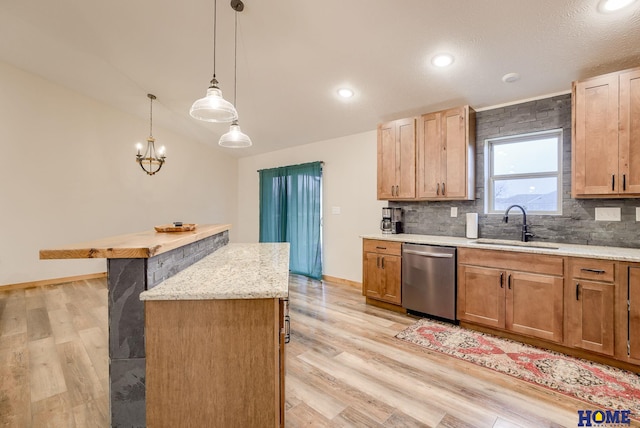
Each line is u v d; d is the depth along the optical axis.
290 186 5.30
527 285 2.47
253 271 1.63
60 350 2.48
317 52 2.76
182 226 2.11
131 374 1.26
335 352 2.45
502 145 3.22
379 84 3.09
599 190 2.33
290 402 1.83
